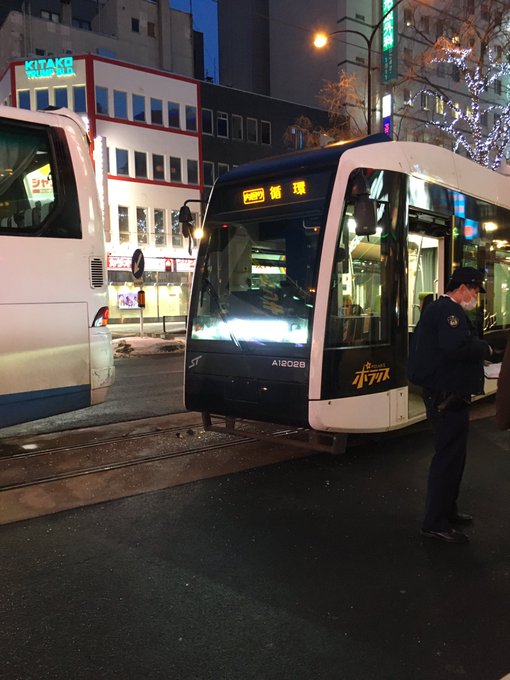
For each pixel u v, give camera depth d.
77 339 5.52
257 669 2.60
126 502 4.66
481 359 3.81
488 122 45.28
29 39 40.00
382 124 28.02
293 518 4.38
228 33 50.62
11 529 4.13
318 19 42.78
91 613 3.05
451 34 34.41
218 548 3.86
